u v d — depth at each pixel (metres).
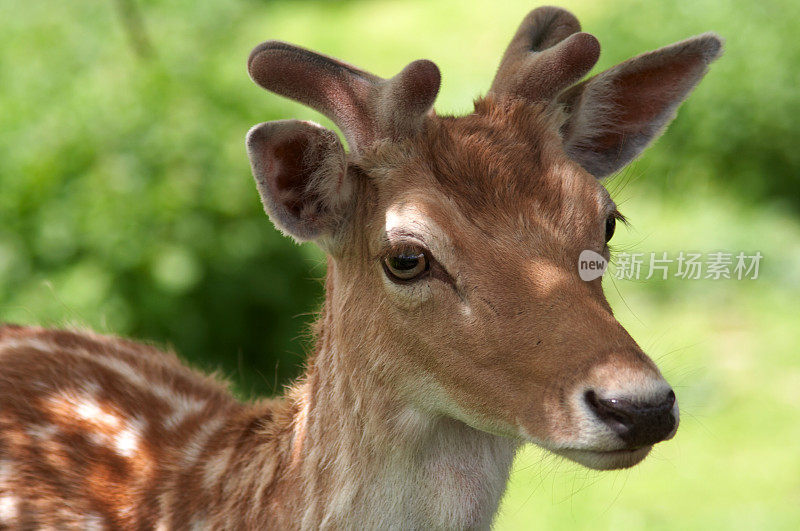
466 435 6.11
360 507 6.07
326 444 6.18
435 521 6.11
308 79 5.92
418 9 29.23
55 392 7.32
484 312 5.57
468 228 5.67
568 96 6.66
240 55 14.82
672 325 15.09
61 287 11.82
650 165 18.22
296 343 13.05
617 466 5.30
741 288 15.85
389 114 5.94
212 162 12.44
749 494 11.73
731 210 17.45
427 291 5.71
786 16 18.91
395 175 5.94
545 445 5.40
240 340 12.91
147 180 12.21
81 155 12.33
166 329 12.34
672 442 12.80
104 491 6.84
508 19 27.14
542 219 5.70
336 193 6.01
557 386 5.31
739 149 18.36
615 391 5.09
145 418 7.21
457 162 5.86
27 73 13.33
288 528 6.24
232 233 12.50
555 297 5.48
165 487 6.70
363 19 29.08
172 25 14.56
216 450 6.78
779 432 12.84
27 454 7.03
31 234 12.13
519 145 5.98
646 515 11.32
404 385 5.92
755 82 18.36
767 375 13.91
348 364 6.09
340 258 6.17
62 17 14.37
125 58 13.73
